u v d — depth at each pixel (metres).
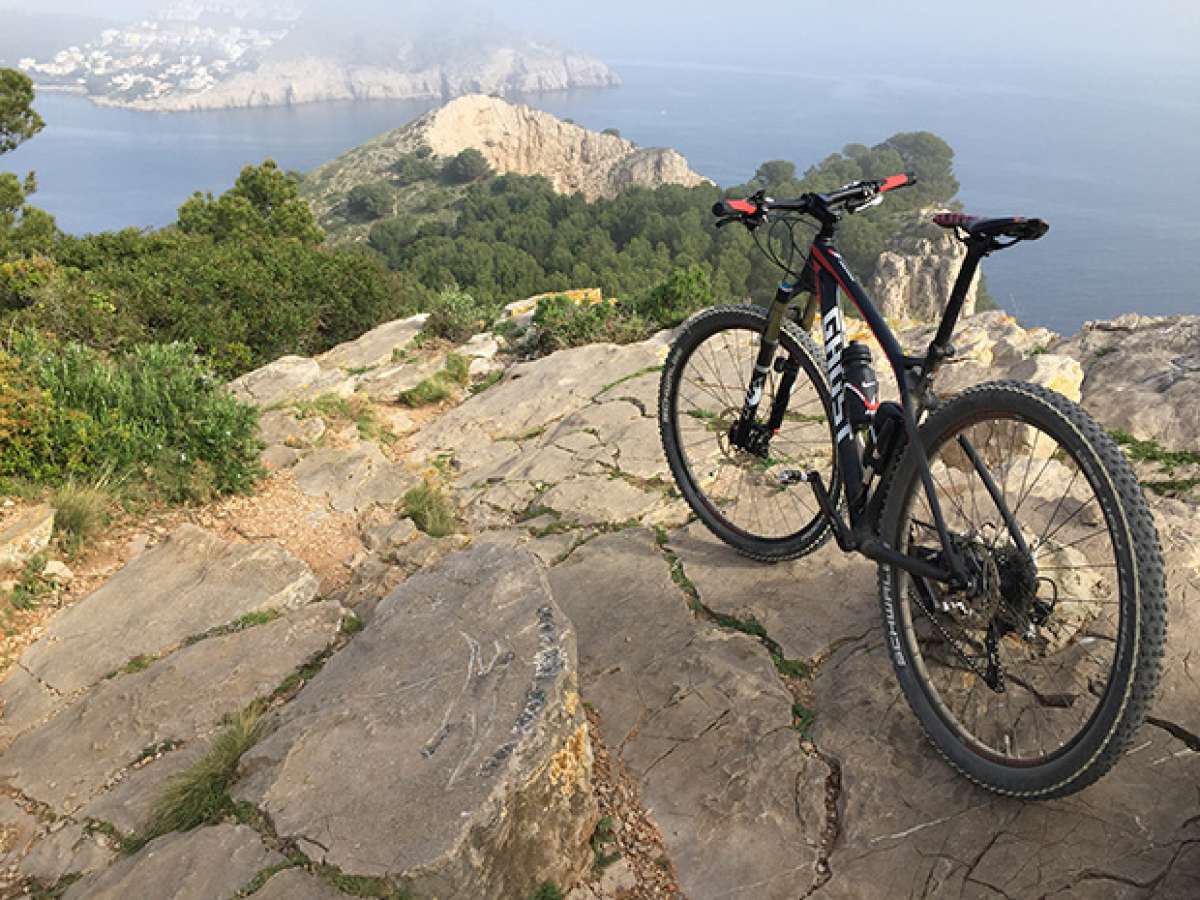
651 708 3.41
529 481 5.98
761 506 4.76
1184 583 3.33
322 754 2.99
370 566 5.37
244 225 30.53
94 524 5.75
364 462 7.20
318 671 4.14
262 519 6.43
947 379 6.20
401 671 3.31
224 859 2.71
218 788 3.10
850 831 2.73
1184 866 2.38
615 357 8.57
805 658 3.53
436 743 2.86
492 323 12.88
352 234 194.38
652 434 6.03
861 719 3.15
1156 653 2.15
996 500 2.76
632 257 148.12
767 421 4.02
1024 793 2.55
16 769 3.79
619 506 5.16
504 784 2.61
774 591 3.95
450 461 7.41
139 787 3.48
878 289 123.50
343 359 12.20
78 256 19.66
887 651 3.41
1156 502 4.08
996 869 2.50
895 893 2.52
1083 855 2.48
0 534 5.36
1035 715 2.90
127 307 14.49
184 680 4.11
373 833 2.60
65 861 3.22
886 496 3.05
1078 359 6.34
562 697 2.92
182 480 6.56
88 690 4.33
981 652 3.05
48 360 7.33
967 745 2.77
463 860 2.47
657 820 2.95
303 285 16.58
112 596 5.01
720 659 3.56
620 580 4.26
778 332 3.84
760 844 2.79
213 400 7.02
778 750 3.09
